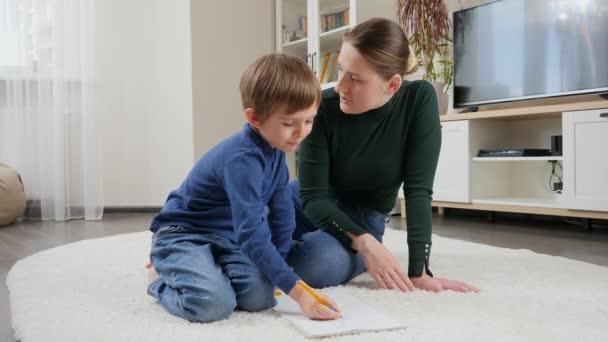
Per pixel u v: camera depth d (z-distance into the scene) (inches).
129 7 148.3
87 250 78.2
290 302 46.4
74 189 133.4
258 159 43.4
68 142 133.3
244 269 44.5
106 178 147.9
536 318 42.4
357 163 55.1
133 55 148.9
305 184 54.7
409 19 128.1
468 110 132.3
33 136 133.1
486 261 66.4
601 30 106.0
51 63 132.8
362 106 49.1
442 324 40.7
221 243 46.7
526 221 117.9
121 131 148.7
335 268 51.8
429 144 53.6
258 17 159.8
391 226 112.3
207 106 150.5
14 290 54.6
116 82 147.9
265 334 38.9
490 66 125.0
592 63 107.5
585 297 48.9
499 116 114.3
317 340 37.4
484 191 123.6
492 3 123.9
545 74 115.2
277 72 40.8
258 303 44.4
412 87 54.4
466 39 129.4
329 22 145.5
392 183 57.2
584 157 99.9
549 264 64.4
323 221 52.7
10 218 120.0
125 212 147.6
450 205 125.2
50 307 47.4
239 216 42.3
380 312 43.0
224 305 42.1
